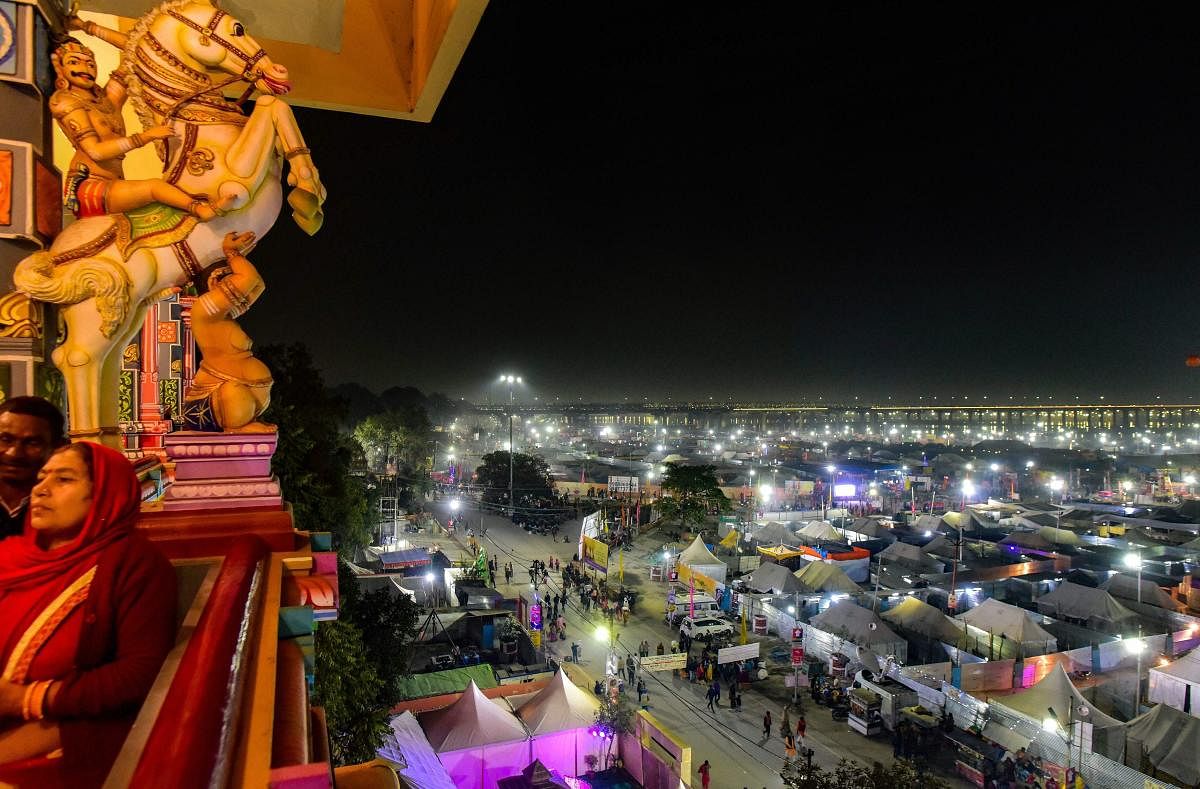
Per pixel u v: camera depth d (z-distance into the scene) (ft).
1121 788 61.82
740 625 108.99
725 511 178.50
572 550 159.63
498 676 86.07
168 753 3.26
